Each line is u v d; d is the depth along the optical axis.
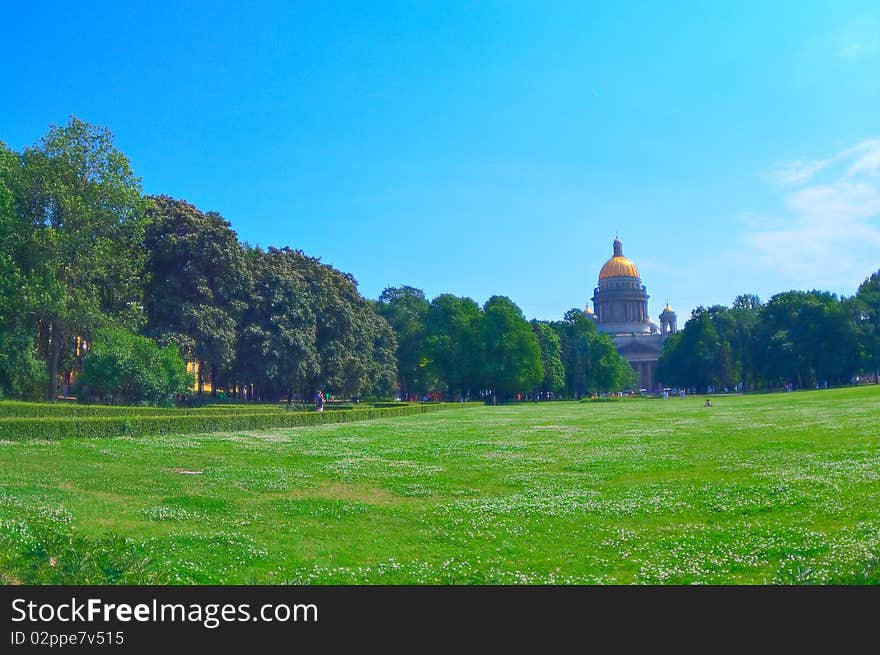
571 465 25.59
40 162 51.50
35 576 10.76
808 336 117.81
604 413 63.53
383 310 135.62
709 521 15.90
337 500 19.36
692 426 41.59
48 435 29.66
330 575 12.28
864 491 17.31
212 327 68.75
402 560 13.35
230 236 72.56
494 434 39.44
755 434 33.88
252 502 19.00
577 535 15.08
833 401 62.56
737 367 140.25
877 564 10.76
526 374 108.88
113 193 53.41
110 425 32.34
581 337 148.25
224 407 54.50
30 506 16.81
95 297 53.97
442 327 115.62
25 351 48.75
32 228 50.50
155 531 15.27
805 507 16.33
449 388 116.94
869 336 114.62
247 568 12.74
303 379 82.19
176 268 69.31
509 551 13.93
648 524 15.87
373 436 38.31
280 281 81.69
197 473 23.84
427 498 20.02
